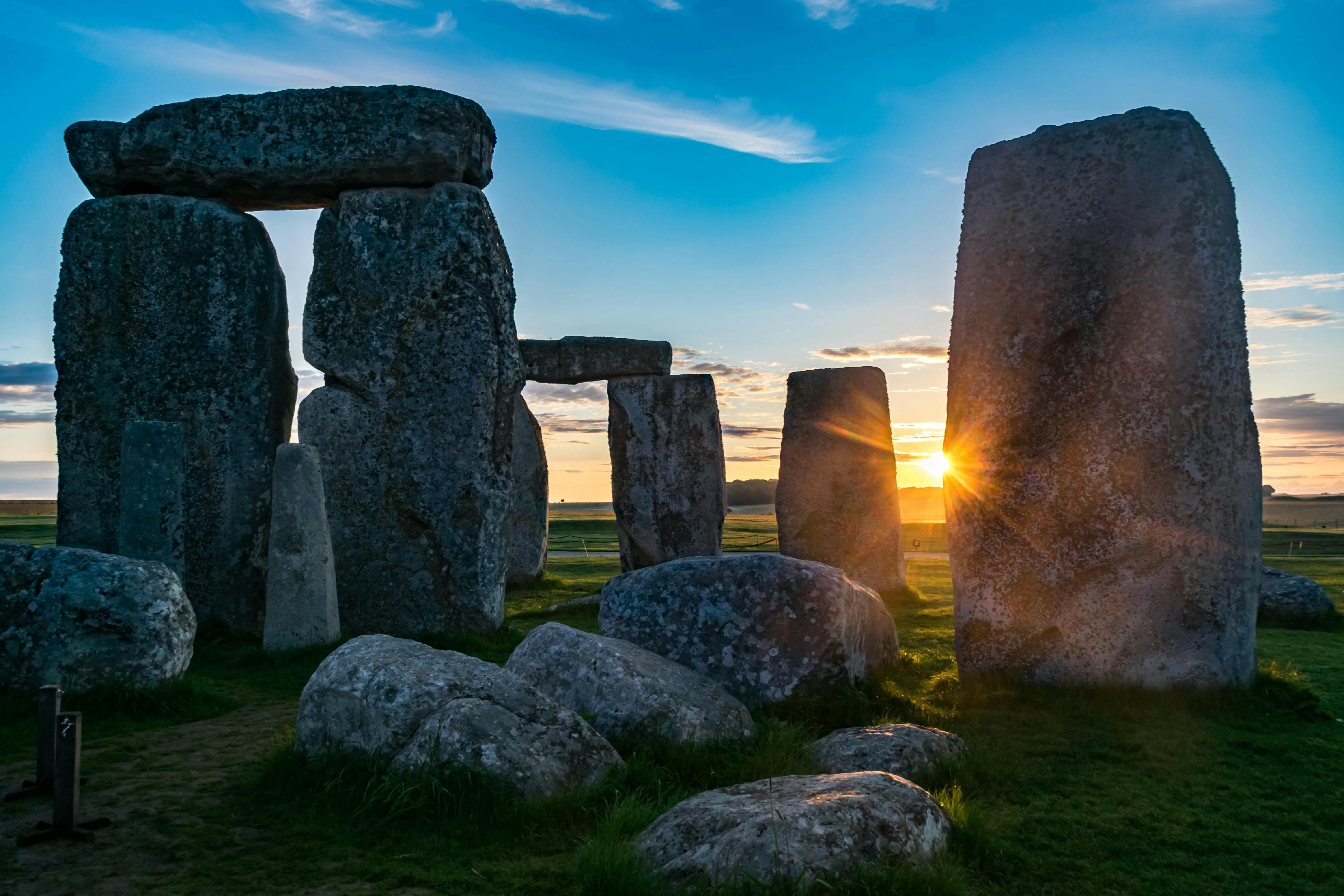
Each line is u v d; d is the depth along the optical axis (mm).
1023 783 5016
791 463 14945
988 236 7379
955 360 7488
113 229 11078
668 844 3656
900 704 6328
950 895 3412
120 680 6703
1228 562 6617
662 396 17375
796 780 4164
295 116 10805
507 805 4285
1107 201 6977
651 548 17172
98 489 10906
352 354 10836
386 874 3857
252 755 5625
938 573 18438
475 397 10727
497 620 10789
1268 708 6336
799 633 6418
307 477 9398
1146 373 6797
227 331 11016
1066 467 7012
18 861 4047
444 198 10836
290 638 9172
